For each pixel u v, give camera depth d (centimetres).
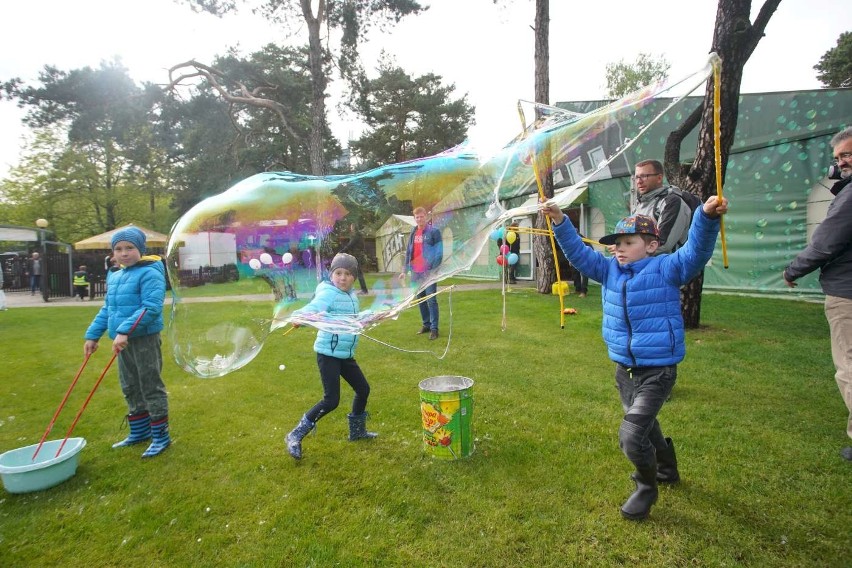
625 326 215
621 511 205
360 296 276
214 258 258
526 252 1259
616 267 225
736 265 804
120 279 292
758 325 545
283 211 271
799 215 729
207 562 189
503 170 283
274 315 261
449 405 256
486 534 198
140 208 2609
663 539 190
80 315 937
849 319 247
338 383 277
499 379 391
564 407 326
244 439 300
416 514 213
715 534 192
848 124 676
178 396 388
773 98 741
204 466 267
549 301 804
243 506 226
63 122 1399
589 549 186
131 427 302
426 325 582
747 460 246
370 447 281
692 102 817
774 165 748
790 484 223
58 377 464
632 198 407
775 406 313
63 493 245
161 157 2316
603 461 251
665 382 206
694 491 221
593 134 262
